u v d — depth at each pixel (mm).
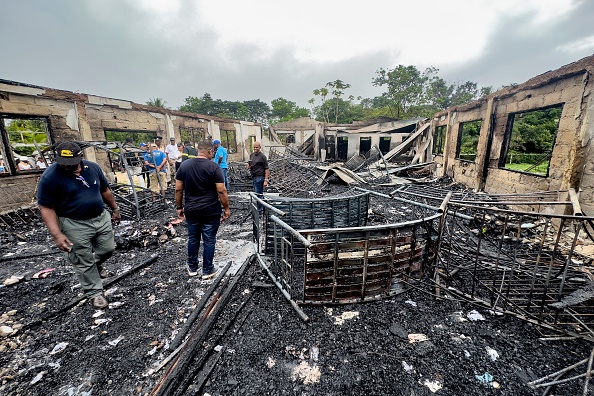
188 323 2424
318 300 2744
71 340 2266
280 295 2912
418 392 1778
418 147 15859
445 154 11180
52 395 1765
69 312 2645
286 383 1859
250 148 20047
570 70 4699
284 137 30656
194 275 3320
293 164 11328
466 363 2008
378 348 2164
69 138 7242
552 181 5172
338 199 4309
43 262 3814
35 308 2717
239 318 2541
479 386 1812
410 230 2959
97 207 2584
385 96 40906
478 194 7043
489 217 5137
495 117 7480
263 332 2354
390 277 2820
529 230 4617
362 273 2730
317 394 1778
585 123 4449
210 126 14438
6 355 2102
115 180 8312
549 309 2652
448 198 3191
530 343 2203
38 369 1965
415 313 2605
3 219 5445
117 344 2217
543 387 1793
